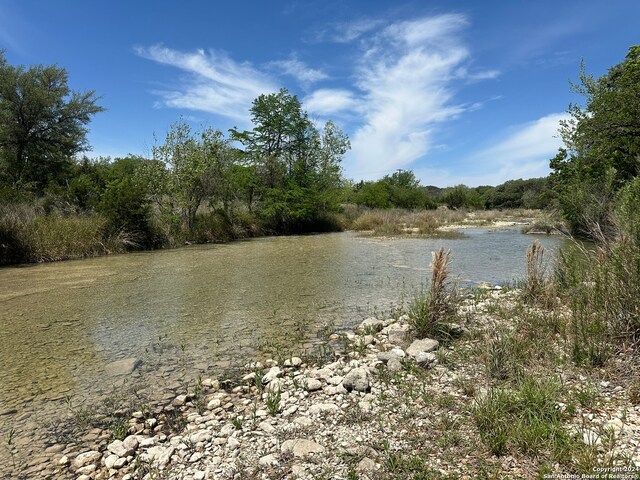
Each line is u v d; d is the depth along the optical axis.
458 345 5.09
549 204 26.55
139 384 4.50
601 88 17.25
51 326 6.58
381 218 31.75
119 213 17.73
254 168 27.78
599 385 3.60
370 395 3.93
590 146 16.72
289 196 27.70
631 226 4.62
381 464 2.77
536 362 4.21
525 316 5.77
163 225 19.91
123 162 33.47
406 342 5.43
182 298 8.42
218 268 12.34
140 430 3.59
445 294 5.80
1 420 3.77
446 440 2.98
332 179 33.09
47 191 20.56
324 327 6.39
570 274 5.40
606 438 2.75
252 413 3.78
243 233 24.66
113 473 2.99
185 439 3.34
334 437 3.19
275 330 6.28
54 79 32.12
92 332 6.26
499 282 9.65
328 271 11.45
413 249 16.73
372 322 6.41
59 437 3.51
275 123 29.67
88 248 15.80
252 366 4.94
